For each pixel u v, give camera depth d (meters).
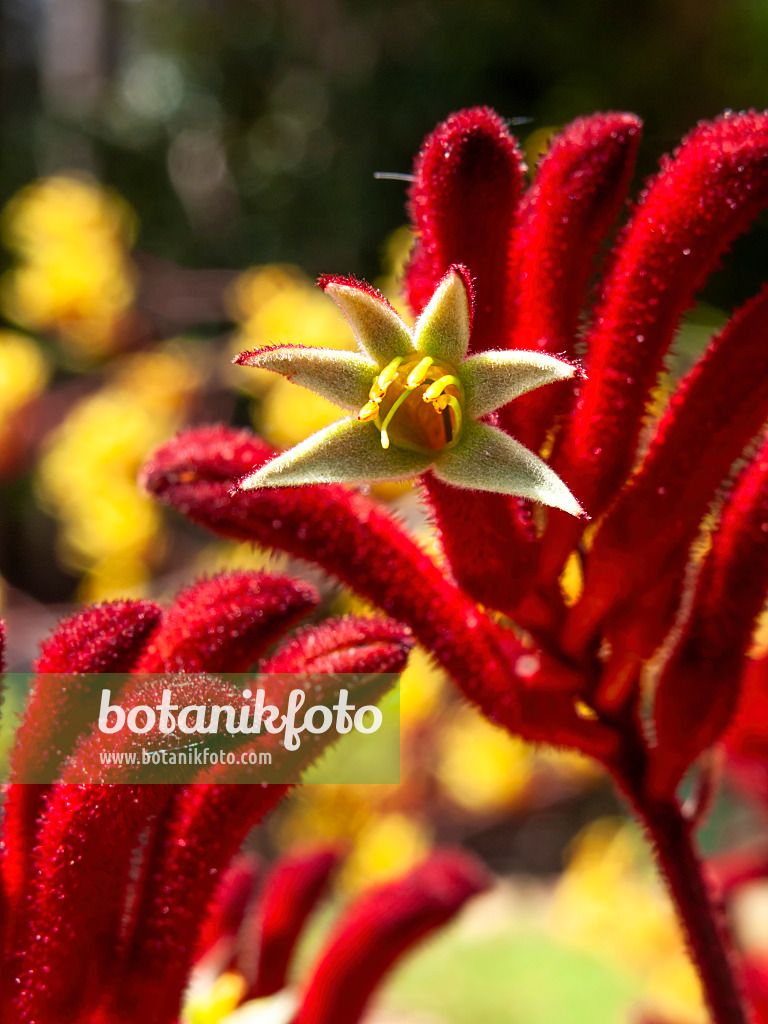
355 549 0.22
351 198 1.54
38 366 0.70
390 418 0.19
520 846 1.14
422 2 1.56
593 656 0.22
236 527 0.22
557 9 1.41
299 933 0.27
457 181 0.21
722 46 1.30
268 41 1.69
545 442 0.22
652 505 0.21
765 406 0.21
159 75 1.76
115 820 0.20
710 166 0.21
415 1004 0.63
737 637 0.22
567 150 0.22
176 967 0.21
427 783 0.82
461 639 0.22
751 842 0.67
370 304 0.20
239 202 1.64
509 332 0.21
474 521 0.21
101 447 0.65
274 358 0.20
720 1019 0.22
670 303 0.21
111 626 0.21
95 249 0.69
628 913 0.67
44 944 0.21
